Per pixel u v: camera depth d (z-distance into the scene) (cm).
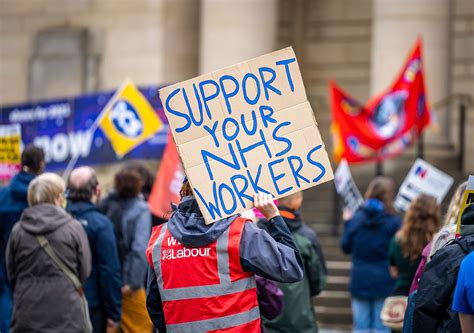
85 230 1128
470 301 709
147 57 2742
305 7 2922
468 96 2483
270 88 776
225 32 2603
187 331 755
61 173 2086
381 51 2494
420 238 1254
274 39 2622
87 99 1764
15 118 1792
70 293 1018
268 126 773
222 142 766
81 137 1766
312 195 2481
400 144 2183
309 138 774
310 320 1112
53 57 2825
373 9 2694
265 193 764
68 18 2825
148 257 776
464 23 2570
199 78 769
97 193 1162
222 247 750
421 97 2089
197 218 762
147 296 791
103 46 2781
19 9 2864
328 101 2900
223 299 750
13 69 2864
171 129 762
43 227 1013
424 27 2477
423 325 765
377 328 1498
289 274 747
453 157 2453
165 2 2748
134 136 1534
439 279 758
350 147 2102
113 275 1134
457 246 761
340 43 2897
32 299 1011
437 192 1580
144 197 1429
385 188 1494
